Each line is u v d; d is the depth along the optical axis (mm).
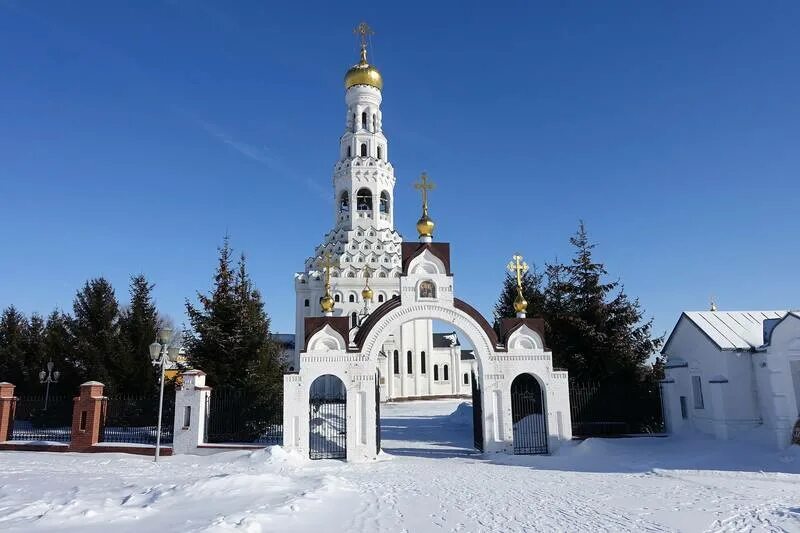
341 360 25469
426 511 13414
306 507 12945
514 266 28359
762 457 21312
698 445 24031
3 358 44438
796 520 12383
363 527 11695
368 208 72750
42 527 10859
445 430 39188
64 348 40781
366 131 73938
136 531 10594
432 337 77625
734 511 13422
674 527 12000
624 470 20688
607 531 11680
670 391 27906
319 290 70188
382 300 69750
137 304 41062
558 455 24719
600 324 33031
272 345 32719
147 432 30734
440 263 26922
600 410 28828
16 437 29562
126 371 38938
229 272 32781
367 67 74125
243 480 15469
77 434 25766
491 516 12930
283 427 24578
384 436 35625
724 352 24641
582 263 34438
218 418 26766
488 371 26328
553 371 26547
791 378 22562
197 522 11188
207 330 31047
